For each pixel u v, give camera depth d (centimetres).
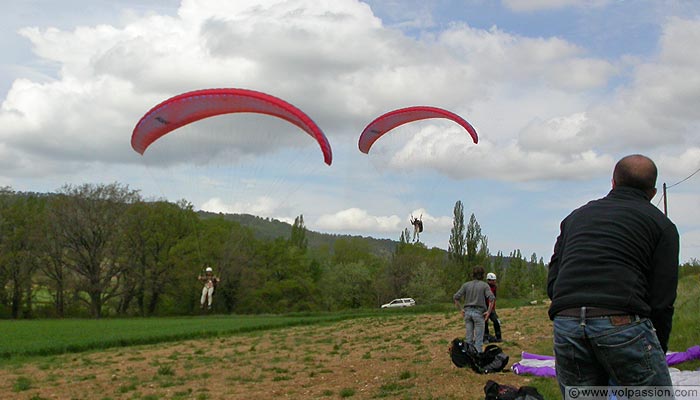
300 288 8069
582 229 505
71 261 6462
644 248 481
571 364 490
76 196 6241
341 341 2217
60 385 1425
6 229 6444
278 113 2145
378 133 2767
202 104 2159
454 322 2741
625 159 528
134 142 2388
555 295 503
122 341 2483
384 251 10831
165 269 6669
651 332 471
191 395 1243
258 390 1257
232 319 4631
